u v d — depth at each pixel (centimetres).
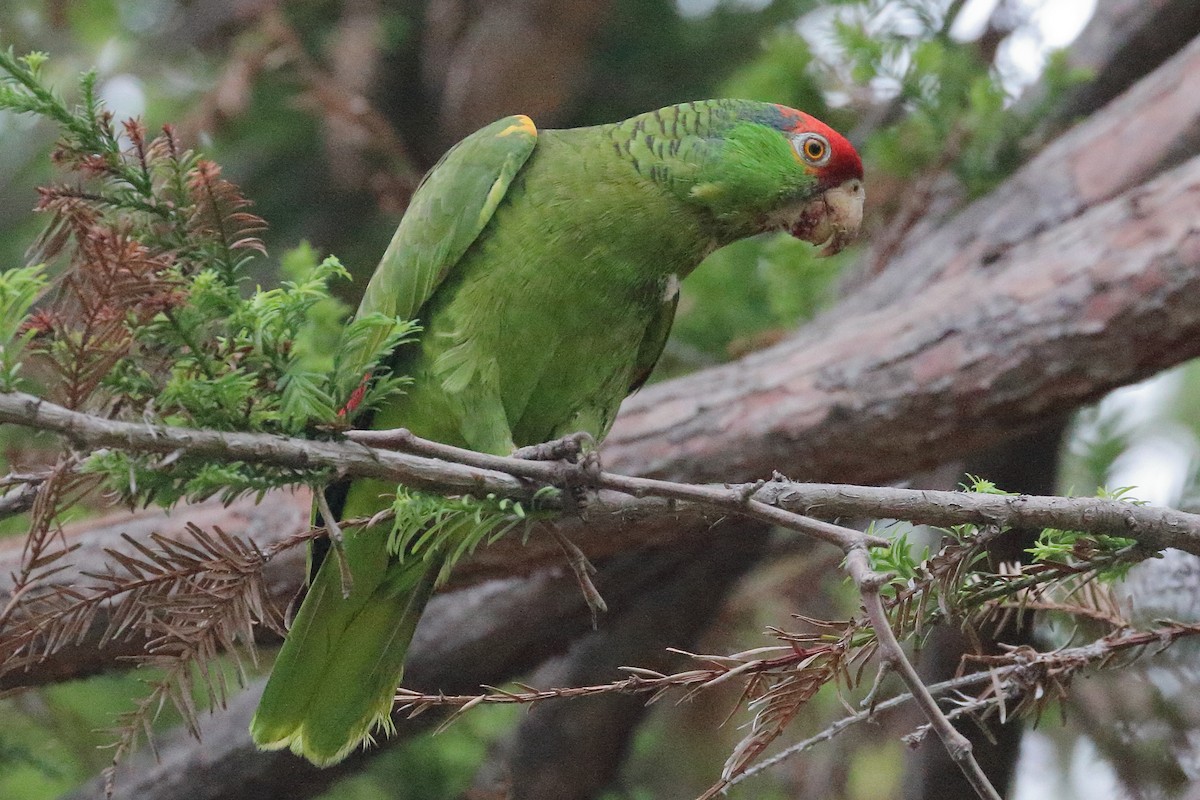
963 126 1021
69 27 1230
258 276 1227
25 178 1247
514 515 513
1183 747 852
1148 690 862
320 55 1245
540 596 934
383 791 1084
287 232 1252
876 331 846
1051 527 489
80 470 442
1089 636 596
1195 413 1309
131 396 464
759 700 481
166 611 473
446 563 550
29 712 946
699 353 1105
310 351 700
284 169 1257
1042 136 1041
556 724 1004
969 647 860
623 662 1002
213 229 481
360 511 661
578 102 1293
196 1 1245
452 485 496
